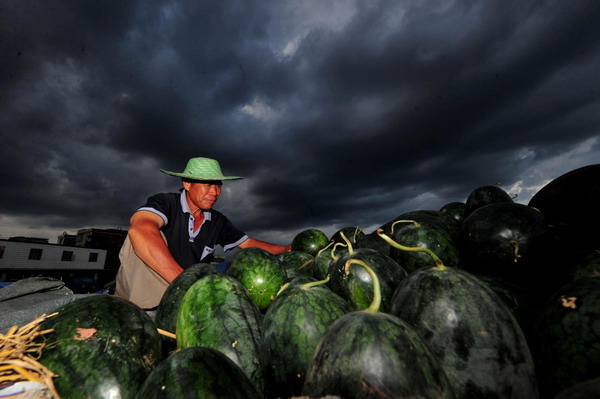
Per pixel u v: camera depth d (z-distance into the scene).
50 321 1.81
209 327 1.88
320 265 3.53
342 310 1.82
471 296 1.58
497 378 1.38
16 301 3.61
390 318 1.38
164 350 2.20
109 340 1.72
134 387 1.63
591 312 1.49
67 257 30.80
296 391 1.55
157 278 4.20
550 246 2.33
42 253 28.83
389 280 2.29
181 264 5.05
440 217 3.90
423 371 1.20
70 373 1.57
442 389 1.19
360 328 1.31
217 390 1.35
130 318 1.90
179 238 5.07
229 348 1.78
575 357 1.44
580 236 2.52
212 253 5.68
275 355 1.66
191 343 1.87
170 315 2.44
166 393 1.33
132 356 1.72
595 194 2.44
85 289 29.09
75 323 1.77
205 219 5.52
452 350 1.45
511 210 2.52
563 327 1.54
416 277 1.77
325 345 1.35
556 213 2.75
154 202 4.88
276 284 3.27
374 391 1.13
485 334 1.46
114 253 36.66
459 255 2.81
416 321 1.58
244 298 2.13
